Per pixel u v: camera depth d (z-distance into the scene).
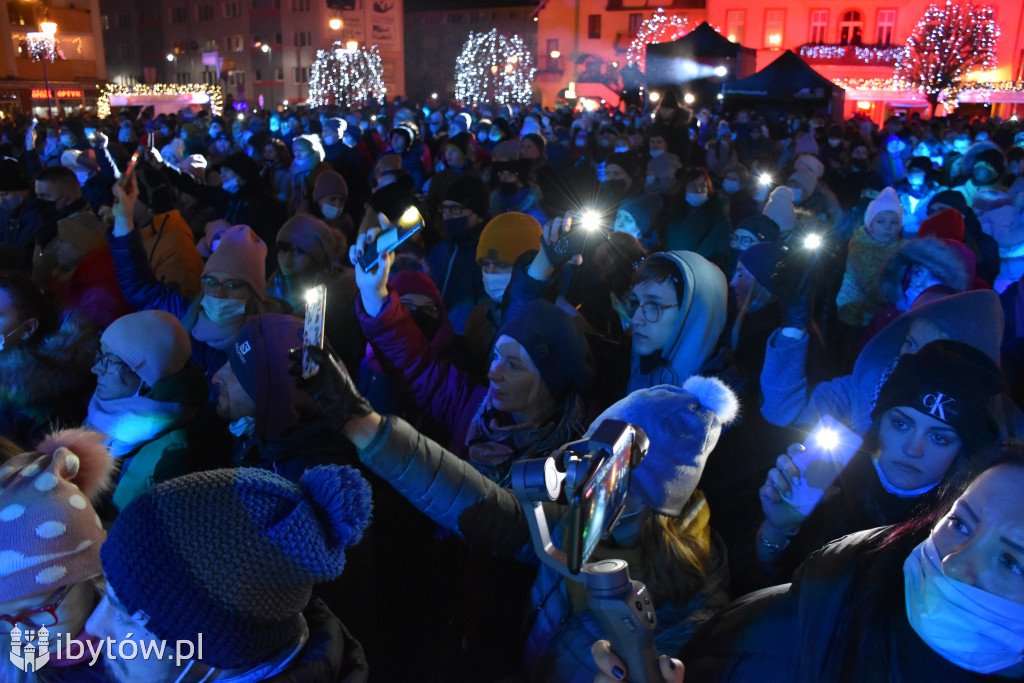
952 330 2.27
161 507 1.24
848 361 4.35
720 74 24.28
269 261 6.24
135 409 2.45
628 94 27.47
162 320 2.51
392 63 58.41
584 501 1.04
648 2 43.25
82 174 7.87
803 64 21.25
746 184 7.12
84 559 1.47
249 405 2.40
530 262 2.90
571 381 2.29
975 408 1.67
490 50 47.81
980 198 5.67
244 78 58.53
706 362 2.74
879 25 38.00
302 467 2.34
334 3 53.44
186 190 6.91
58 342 2.92
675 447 1.68
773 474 1.97
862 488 1.92
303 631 1.46
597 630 1.66
